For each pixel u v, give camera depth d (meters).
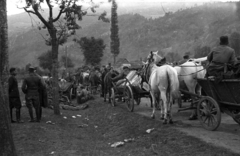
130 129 9.95
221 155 5.99
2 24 7.40
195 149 6.61
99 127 11.62
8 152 5.42
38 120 11.27
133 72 13.54
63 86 19.52
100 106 16.03
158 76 9.07
